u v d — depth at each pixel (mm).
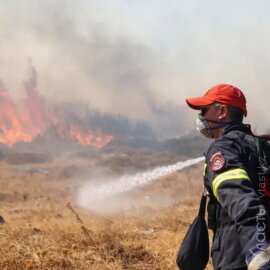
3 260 6145
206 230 2982
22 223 11164
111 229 8703
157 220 10773
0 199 28328
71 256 6617
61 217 14805
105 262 6480
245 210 2428
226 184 2551
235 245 2703
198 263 2957
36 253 6516
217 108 2953
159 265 6516
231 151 2688
